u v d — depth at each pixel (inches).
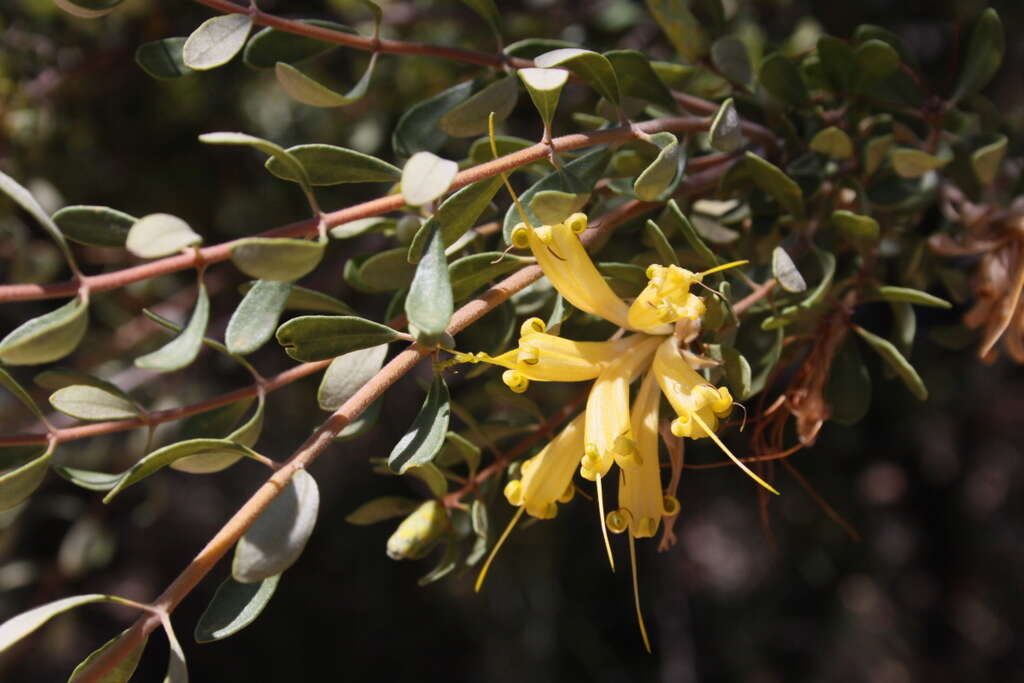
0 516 31.1
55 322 16.9
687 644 43.9
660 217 19.5
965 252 20.7
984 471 47.4
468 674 44.7
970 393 40.8
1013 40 30.4
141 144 32.1
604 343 18.2
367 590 44.3
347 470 43.0
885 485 45.1
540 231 17.9
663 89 19.7
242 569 17.2
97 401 18.3
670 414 18.6
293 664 45.4
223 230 33.9
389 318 19.6
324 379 18.6
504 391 19.9
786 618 46.4
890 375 20.6
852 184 20.3
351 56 30.4
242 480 45.4
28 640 39.4
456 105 19.6
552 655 42.2
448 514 19.9
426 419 17.8
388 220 19.7
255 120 33.8
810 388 19.8
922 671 46.9
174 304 31.3
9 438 18.1
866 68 20.4
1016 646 49.0
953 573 48.3
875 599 46.7
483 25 27.3
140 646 17.0
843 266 20.6
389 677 44.8
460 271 18.1
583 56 18.3
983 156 20.2
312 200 17.6
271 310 17.9
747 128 20.1
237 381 34.7
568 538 40.1
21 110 27.0
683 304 17.9
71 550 31.6
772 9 29.1
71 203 30.8
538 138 31.4
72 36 28.6
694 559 45.6
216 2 18.8
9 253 27.1
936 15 30.4
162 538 44.8
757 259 20.2
